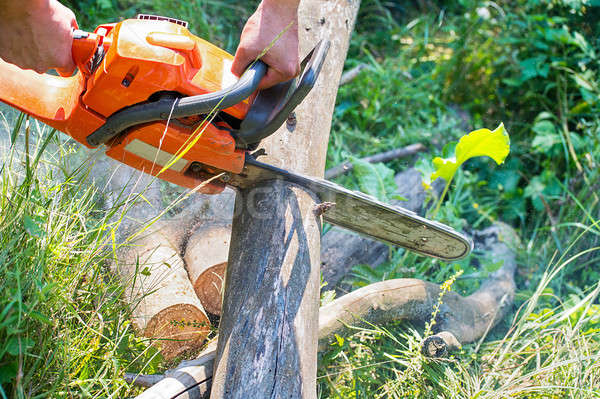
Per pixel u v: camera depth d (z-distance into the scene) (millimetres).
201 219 2418
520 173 3588
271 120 1747
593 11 3977
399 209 1947
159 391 1658
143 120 1692
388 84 3891
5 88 1760
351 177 3217
